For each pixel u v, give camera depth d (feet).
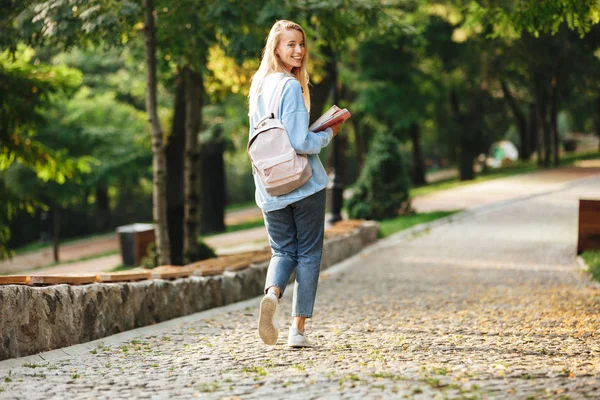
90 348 21.74
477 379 16.10
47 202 128.57
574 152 179.22
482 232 66.44
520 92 148.66
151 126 43.21
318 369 17.46
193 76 53.93
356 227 59.88
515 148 209.87
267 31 41.65
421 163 140.97
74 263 92.32
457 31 67.31
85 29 37.42
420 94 119.85
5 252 59.93
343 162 125.80
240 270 36.24
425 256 53.98
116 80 95.04
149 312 26.63
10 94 48.96
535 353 19.67
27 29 39.78
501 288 38.27
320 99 65.98
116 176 102.73
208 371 17.76
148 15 41.04
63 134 92.99
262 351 20.45
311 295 20.20
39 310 20.51
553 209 79.92
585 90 118.21
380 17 42.96
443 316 28.63
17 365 18.80
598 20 31.65
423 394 14.66
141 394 15.33
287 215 19.71
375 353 19.69
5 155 52.75
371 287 39.83
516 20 32.71
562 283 39.78
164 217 44.06
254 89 19.71
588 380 15.72
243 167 171.42
